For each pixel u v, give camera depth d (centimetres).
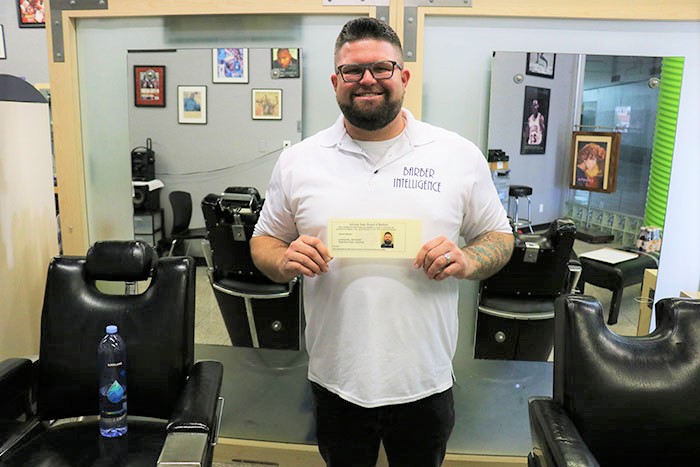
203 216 209
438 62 190
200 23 196
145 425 159
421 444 145
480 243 143
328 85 196
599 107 192
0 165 177
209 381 150
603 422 133
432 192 133
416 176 134
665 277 203
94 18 200
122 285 220
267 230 153
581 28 186
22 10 332
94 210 215
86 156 211
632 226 200
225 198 207
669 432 133
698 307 142
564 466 115
